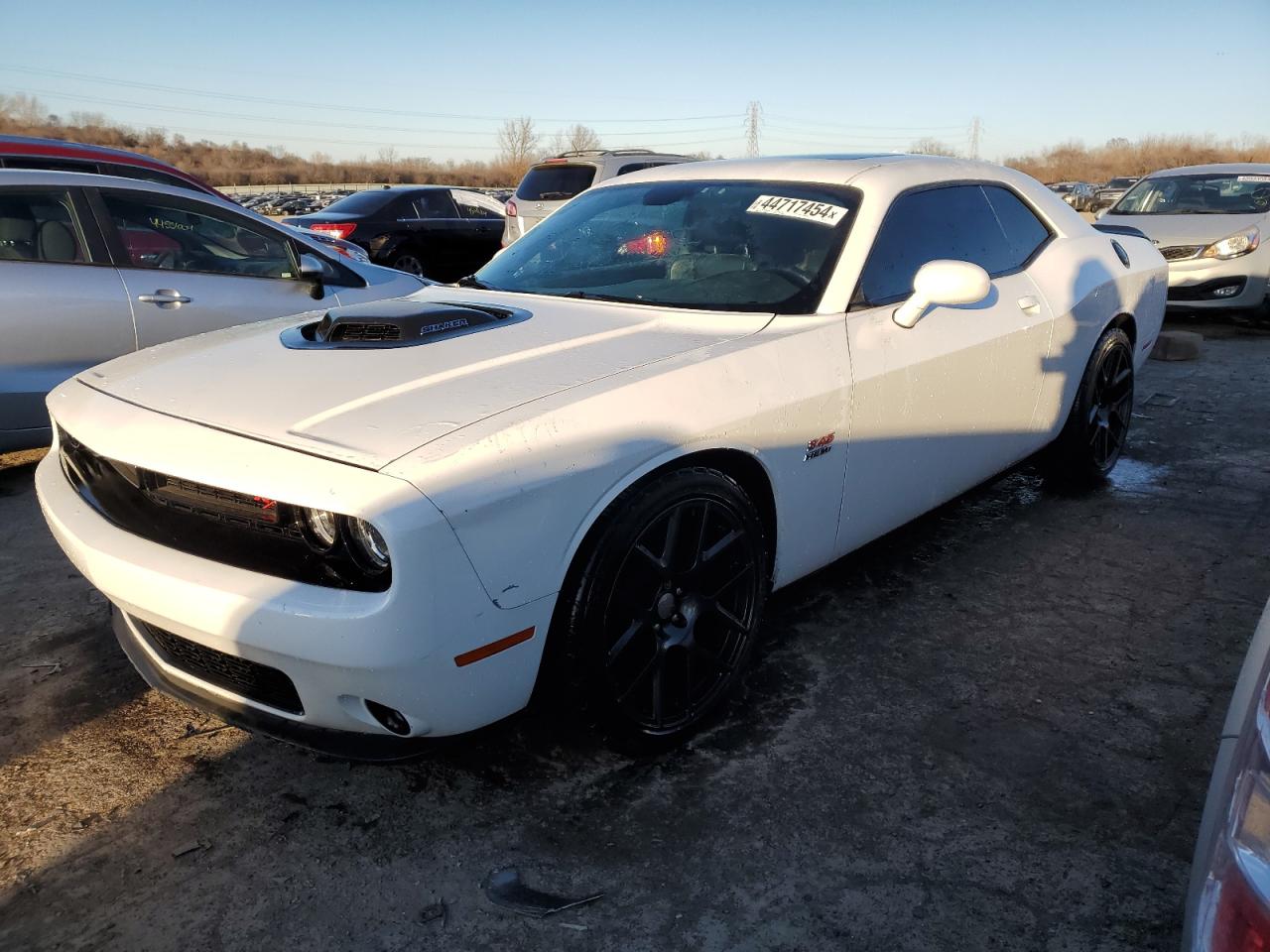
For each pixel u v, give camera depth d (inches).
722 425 91.4
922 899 76.7
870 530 117.1
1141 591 131.1
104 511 87.8
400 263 474.0
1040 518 158.4
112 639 119.5
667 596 90.4
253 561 76.4
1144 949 71.7
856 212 118.6
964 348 122.0
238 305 195.3
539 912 75.9
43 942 73.2
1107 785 90.5
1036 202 153.2
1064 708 103.4
